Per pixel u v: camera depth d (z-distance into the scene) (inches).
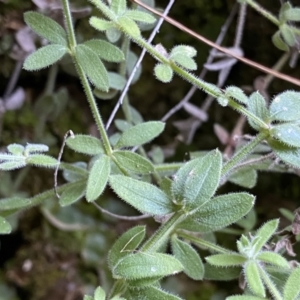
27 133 10.2
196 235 7.1
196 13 9.8
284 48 7.7
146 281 5.0
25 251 10.4
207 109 10.2
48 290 10.1
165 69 5.9
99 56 6.2
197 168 5.2
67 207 10.4
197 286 10.0
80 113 10.8
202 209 5.3
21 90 9.8
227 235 9.5
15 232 10.4
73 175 7.3
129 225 10.6
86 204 10.6
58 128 10.6
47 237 10.4
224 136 8.9
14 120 10.2
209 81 10.1
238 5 9.3
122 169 6.3
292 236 6.4
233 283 9.9
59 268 10.3
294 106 6.0
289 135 5.8
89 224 10.5
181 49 5.9
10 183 9.8
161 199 5.3
